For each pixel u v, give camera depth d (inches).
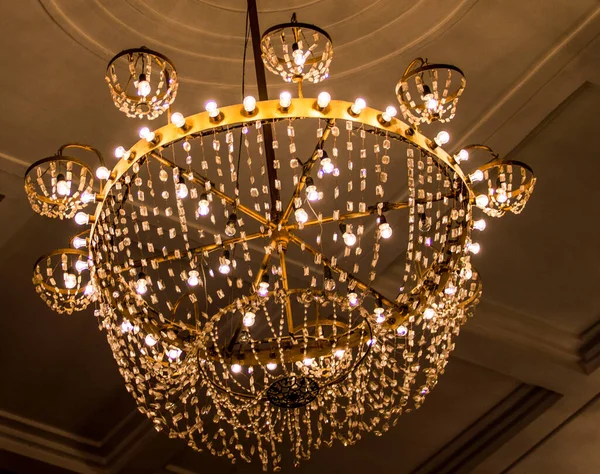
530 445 295.0
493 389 286.0
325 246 226.2
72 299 161.2
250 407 166.1
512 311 263.1
